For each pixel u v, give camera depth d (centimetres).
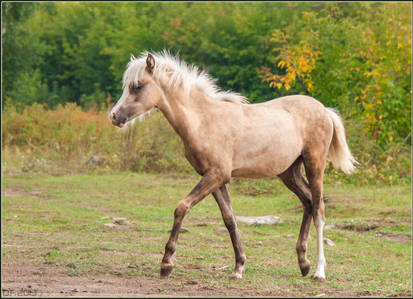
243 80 3928
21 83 3466
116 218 1176
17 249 844
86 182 1823
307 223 750
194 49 4425
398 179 1709
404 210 1285
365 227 1170
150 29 4697
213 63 4241
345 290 659
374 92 1905
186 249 898
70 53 5453
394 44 2000
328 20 2195
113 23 5759
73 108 3019
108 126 2512
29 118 2806
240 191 1686
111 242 940
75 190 1662
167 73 692
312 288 661
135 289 605
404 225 1164
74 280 644
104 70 5262
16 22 3297
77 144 2405
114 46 4912
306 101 753
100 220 1187
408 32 2012
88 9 6072
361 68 2012
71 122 2719
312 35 2053
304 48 2022
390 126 1902
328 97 2003
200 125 681
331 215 1316
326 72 2048
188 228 1123
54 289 587
